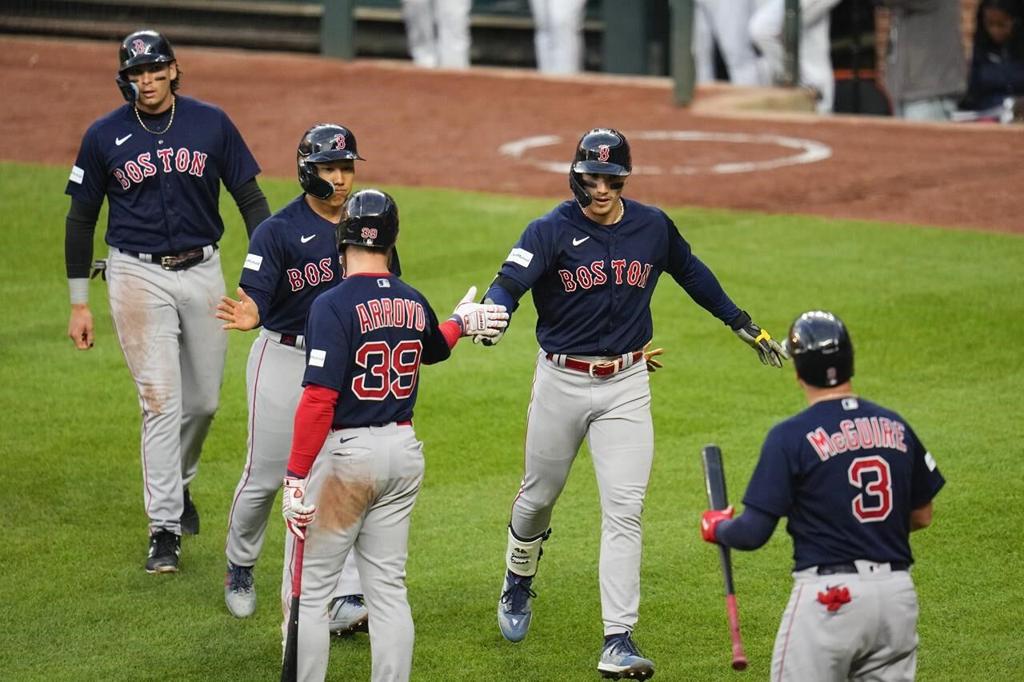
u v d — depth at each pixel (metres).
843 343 16.06
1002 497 26.17
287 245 20.95
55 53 79.00
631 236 20.34
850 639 15.65
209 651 20.98
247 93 70.06
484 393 32.50
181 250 23.91
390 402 18.27
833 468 15.70
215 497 26.89
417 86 72.31
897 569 15.80
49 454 28.64
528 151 58.41
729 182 52.66
